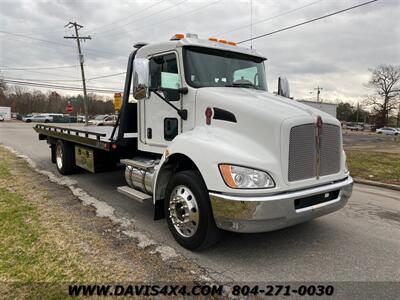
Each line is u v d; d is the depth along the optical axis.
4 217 4.59
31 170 8.30
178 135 4.01
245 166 3.18
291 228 4.59
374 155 13.78
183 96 4.18
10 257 3.43
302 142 3.38
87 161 6.79
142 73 3.93
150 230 4.37
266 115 3.33
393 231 4.57
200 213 3.56
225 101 3.68
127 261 3.46
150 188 4.44
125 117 5.38
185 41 4.18
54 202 5.49
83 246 3.77
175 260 3.53
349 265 3.53
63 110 81.12
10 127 32.03
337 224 4.82
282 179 3.23
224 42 4.68
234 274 3.28
